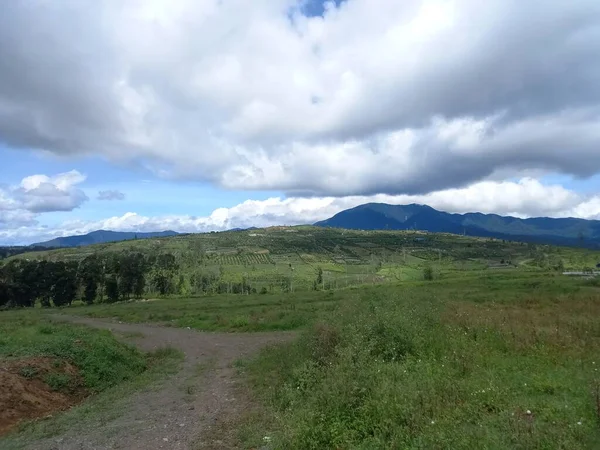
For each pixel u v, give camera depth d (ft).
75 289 261.24
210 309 146.92
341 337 41.47
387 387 27.32
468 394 26.96
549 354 36.78
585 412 23.50
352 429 24.57
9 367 44.52
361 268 476.54
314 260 563.89
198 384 48.34
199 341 84.53
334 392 27.86
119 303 238.48
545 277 188.14
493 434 20.63
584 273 247.50
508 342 40.91
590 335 43.65
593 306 67.21
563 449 18.94
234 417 34.06
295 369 37.91
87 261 281.74
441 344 39.83
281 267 483.10
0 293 244.83
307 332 53.88
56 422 36.35
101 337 63.10
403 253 579.89
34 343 54.24
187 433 31.30
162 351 71.26
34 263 261.03
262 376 45.88
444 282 184.03
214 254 567.18
